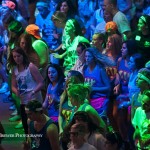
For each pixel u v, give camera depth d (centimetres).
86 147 1659
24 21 2847
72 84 1917
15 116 2503
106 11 2672
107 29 2428
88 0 2872
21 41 2278
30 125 1795
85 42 2300
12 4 2819
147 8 2839
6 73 2773
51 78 2122
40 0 2958
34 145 1792
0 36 2800
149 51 2317
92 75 2133
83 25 2781
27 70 2169
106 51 2294
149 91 1852
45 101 2138
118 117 2188
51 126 1781
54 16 2577
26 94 2180
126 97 2197
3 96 2761
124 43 2200
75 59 2416
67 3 2778
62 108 1967
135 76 2123
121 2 2845
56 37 2731
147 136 1806
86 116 1711
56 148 1784
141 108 1864
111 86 2186
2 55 2772
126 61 2211
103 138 1722
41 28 2781
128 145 1908
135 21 2847
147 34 2333
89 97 1936
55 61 2572
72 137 1658
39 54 2333
